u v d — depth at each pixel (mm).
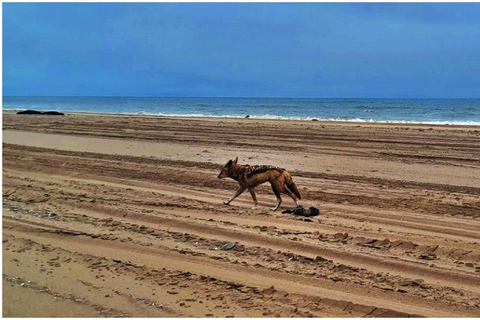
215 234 8891
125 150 20688
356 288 6449
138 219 9875
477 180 14648
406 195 12391
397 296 6223
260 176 11055
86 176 14703
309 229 9258
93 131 29125
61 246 8008
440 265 7348
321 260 7469
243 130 29719
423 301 6086
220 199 11984
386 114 58969
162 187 13266
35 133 27719
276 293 6223
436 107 87812
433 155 19594
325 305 5926
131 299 5938
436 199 11914
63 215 9969
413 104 111750
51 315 5445
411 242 8305
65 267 6969
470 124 37406
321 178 14773
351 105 103188
